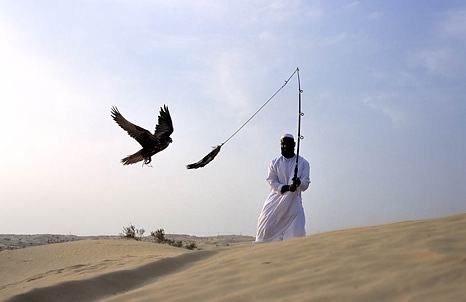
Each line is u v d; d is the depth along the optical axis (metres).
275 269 6.67
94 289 7.69
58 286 7.61
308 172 11.14
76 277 8.52
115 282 7.94
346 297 5.36
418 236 6.74
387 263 6.04
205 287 6.59
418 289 5.20
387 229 7.47
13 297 7.26
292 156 11.25
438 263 5.67
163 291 6.75
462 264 5.49
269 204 11.13
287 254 7.22
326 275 6.08
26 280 10.41
